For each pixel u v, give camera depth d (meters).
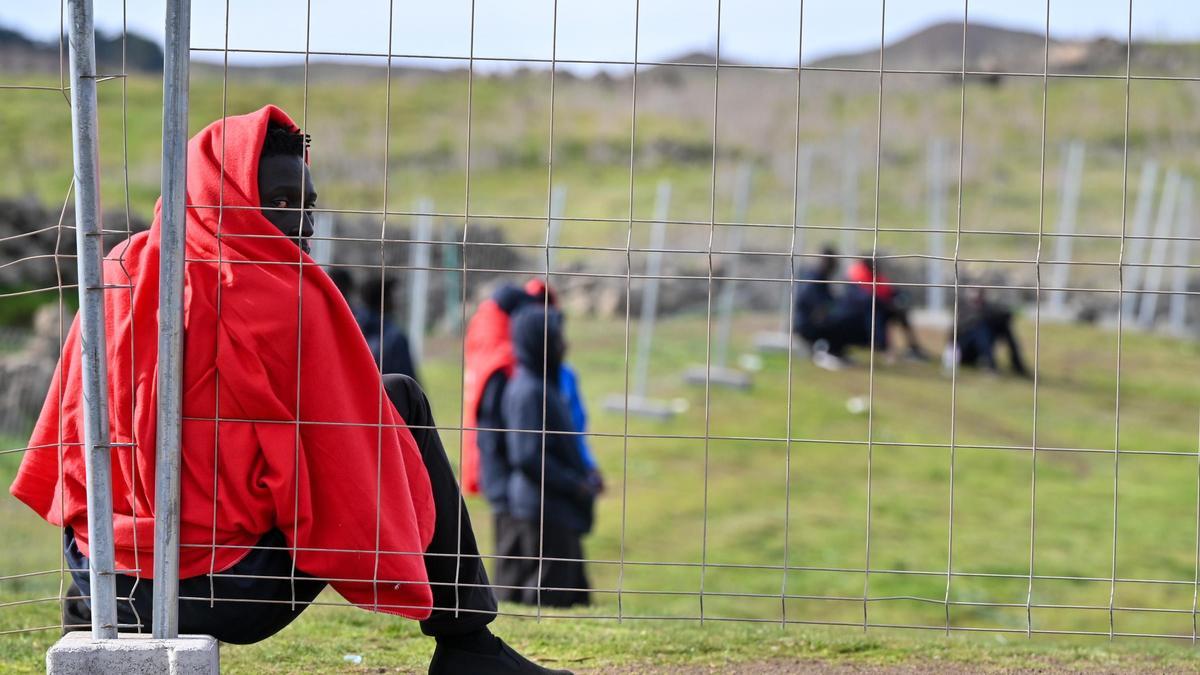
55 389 3.21
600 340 21.45
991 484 14.41
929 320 23.69
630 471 14.46
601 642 4.18
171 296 2.91
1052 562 11.41
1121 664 4.00
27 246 20.94
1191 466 15.54
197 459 2.99
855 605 10.11
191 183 3.06
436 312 22.14
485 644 3.35
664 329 22.19
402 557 2.99
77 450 3.10
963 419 17.42
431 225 23.36
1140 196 33.03
